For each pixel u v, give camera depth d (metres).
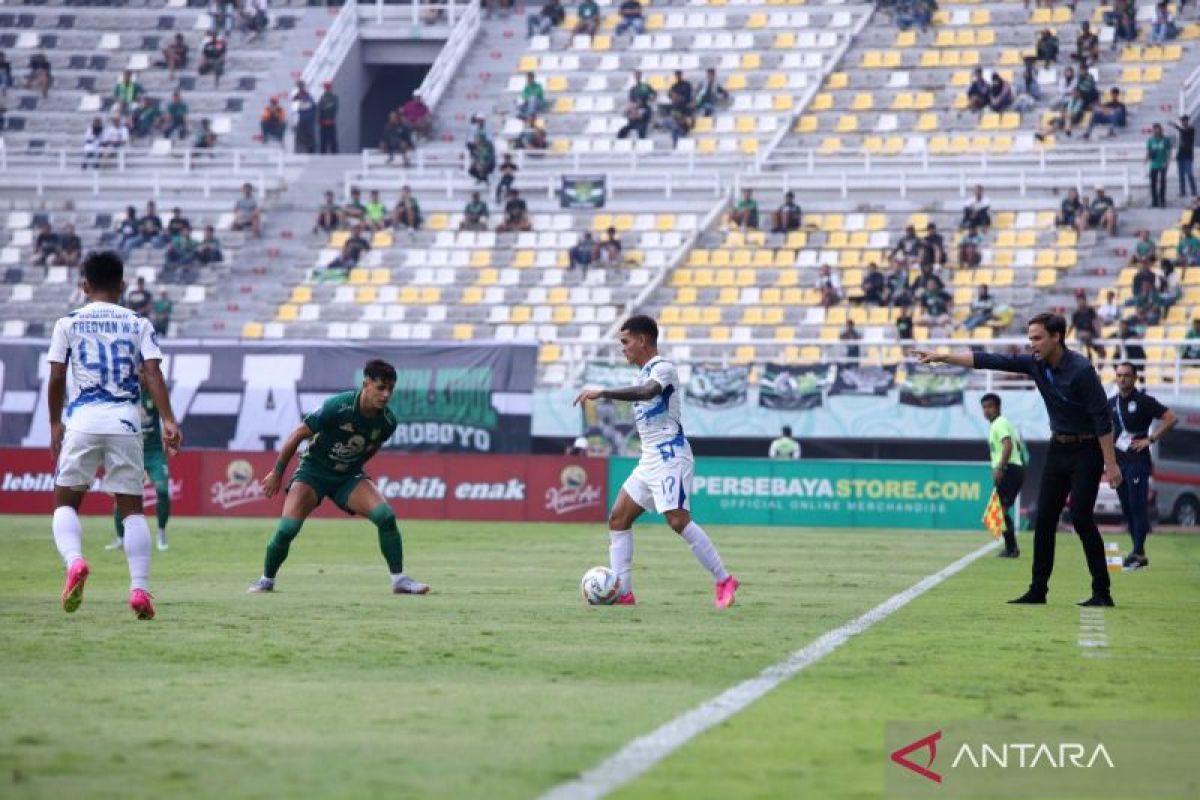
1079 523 22.95
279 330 69.62
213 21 87.31
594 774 10.16
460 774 10.12
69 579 18.38
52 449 18.89
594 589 22.11
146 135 81.50
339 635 17.80
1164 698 13.79
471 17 84.19
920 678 14.73
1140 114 72.94
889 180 71.31
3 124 83.31
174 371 59.06
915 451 59.09
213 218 76.25
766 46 80.19
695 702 13.08
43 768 10.25
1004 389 57.47
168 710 12.52
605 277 69.38
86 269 19.12
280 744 11.12
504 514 52.97
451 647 16.77
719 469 52.31
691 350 66.00
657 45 81.56
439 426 58.06
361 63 87.69
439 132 79.88
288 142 81.88
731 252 69.44
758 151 73.75
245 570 29.42
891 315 64.75
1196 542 45.03
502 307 69.12
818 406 57.59
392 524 23.86
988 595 24.89
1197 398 55.41
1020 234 67.38
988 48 77.38
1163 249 65.44
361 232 72.81
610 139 77.50
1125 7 76.25
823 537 44.44
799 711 12.70
